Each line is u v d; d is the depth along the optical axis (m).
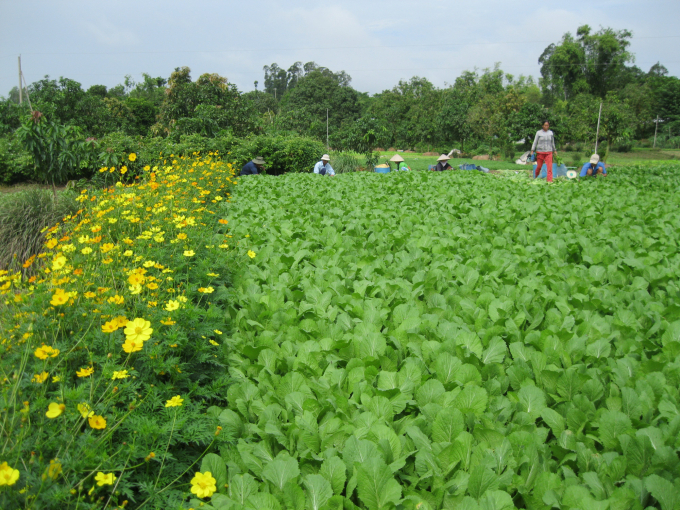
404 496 1.85
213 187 8.27
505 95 46.28
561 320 3.21
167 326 2.61
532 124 41.88
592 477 1.82
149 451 1.91
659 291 3.85
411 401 2.31
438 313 3.31
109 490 1.76
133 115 42.09
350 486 1.83
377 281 3.87
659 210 7.32
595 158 13.96
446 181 10.59
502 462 1.90
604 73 70.31
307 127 50.44
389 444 1.97
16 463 1.61
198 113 21.44
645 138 74.25
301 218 6.36
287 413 2.30
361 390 2.38
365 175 12.66
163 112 24.73
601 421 2.07
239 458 2.10
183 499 1.75
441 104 59.88
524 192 9.34
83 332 2.46
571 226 6.23
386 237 5.32
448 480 1.92
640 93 62.28
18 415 1.82
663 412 2.17
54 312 2.41
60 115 29.83
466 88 67.12
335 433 2.08
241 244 4.80
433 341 2.78
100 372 2.23
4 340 2.17
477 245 4.97
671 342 2.74
